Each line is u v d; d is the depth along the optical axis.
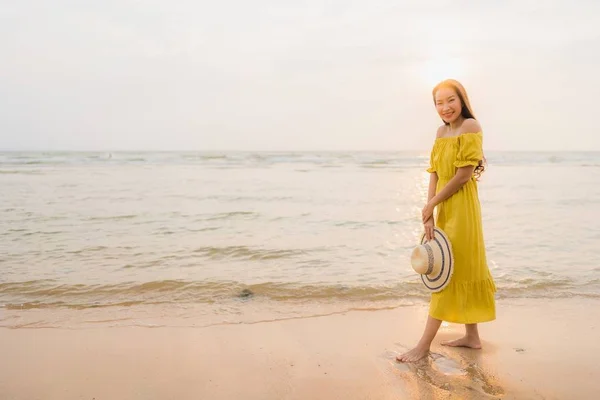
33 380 3.10
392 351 3.59
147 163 38.66
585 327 4.07
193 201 12.97
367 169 31.95
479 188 17.62
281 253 6.92
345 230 8.81
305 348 3.64
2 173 24.89
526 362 3.36
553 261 6.46
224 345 3.70
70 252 6.87
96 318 4.32
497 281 5.50
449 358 3.43
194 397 2.87
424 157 58.59
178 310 4.55
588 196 14.66
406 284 5.36
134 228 8.81
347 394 2.91
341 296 4.98
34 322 4.21
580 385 3.03
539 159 54.75
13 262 6.29
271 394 2.91
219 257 6.67
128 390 2.96
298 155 65.38
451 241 3.36
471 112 3.40
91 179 20.80
